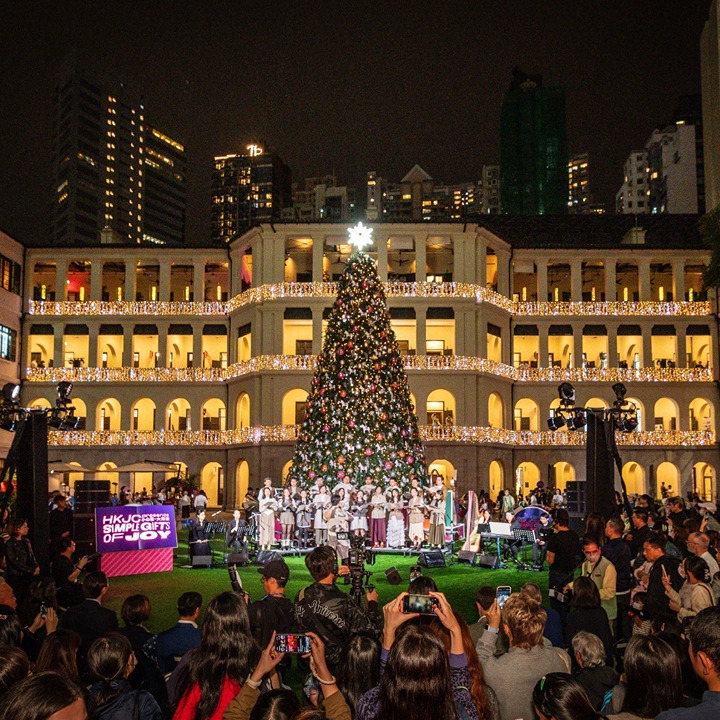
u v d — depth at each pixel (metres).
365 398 33.16
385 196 195.00
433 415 55.22
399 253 59.38
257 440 50.38
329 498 28.36
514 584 20.41
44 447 18.31
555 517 12.65
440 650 3.99
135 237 165.75
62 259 56.41
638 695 5.24
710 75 57.50
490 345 56.47
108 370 55.22
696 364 56.53
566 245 56.44
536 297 62.84
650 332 55.91
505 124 198.12
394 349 34.88
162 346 55.91
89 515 21.97
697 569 8.84
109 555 21.92
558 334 56.03
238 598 5.95
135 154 166.62
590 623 8.46
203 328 56.19
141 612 7.63
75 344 59.09
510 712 5.77
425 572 23.16
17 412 18.27
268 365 51.19
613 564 10.98
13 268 54.47
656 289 63.25
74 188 151.88
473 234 53.47
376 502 29.41
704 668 4.89
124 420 54.84
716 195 56.47
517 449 54.09
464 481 49.88
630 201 161.62
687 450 53.81
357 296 34.88
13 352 54.19
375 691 4.48
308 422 33.84
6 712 3.54
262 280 53.06
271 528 27.80
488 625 6.46
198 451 54.16
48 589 9.23
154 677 6.88
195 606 7.65
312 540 29.45
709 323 55.88
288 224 53.00
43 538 17.81
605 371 55.06
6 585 9.02
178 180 179.00
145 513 22.73
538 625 6.02
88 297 62.19
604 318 56.03
